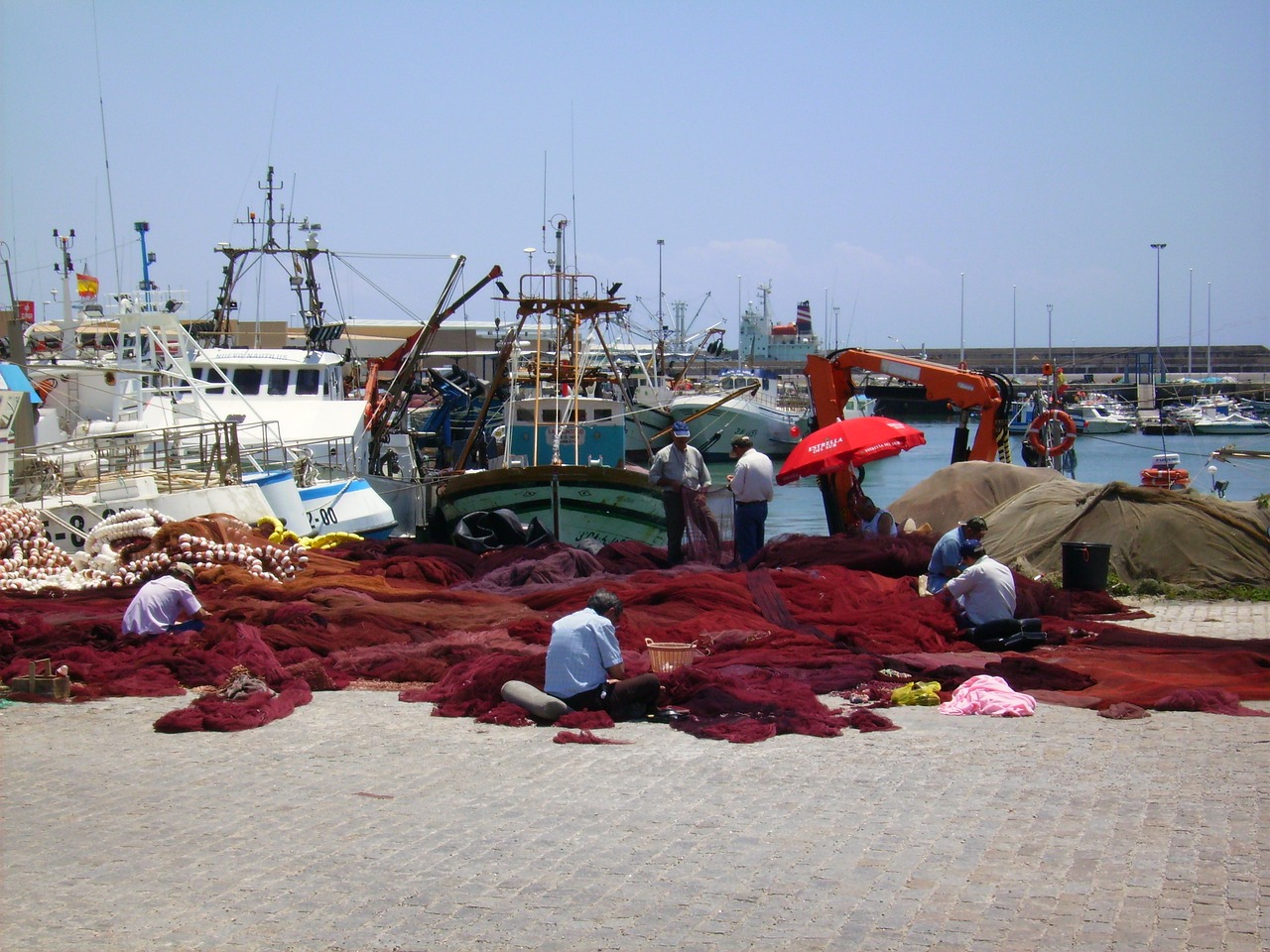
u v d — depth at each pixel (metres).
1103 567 14.56
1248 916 5.17
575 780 7.36
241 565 14.34
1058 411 27.78
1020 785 7.07
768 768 7.56
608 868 5.92
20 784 7.38
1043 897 5.43
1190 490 16.52
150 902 5.60
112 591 13.38
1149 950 4.90
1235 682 9.66
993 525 17.86
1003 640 11.26
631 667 9.91
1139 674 10.07
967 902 5.41
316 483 21.31
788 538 16.12
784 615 12.16
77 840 6.41
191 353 26.50
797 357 114.38
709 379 82.50
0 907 5.55
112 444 18.70
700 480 16.75
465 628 12.00
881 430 17.28
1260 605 14.37
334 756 8.00
